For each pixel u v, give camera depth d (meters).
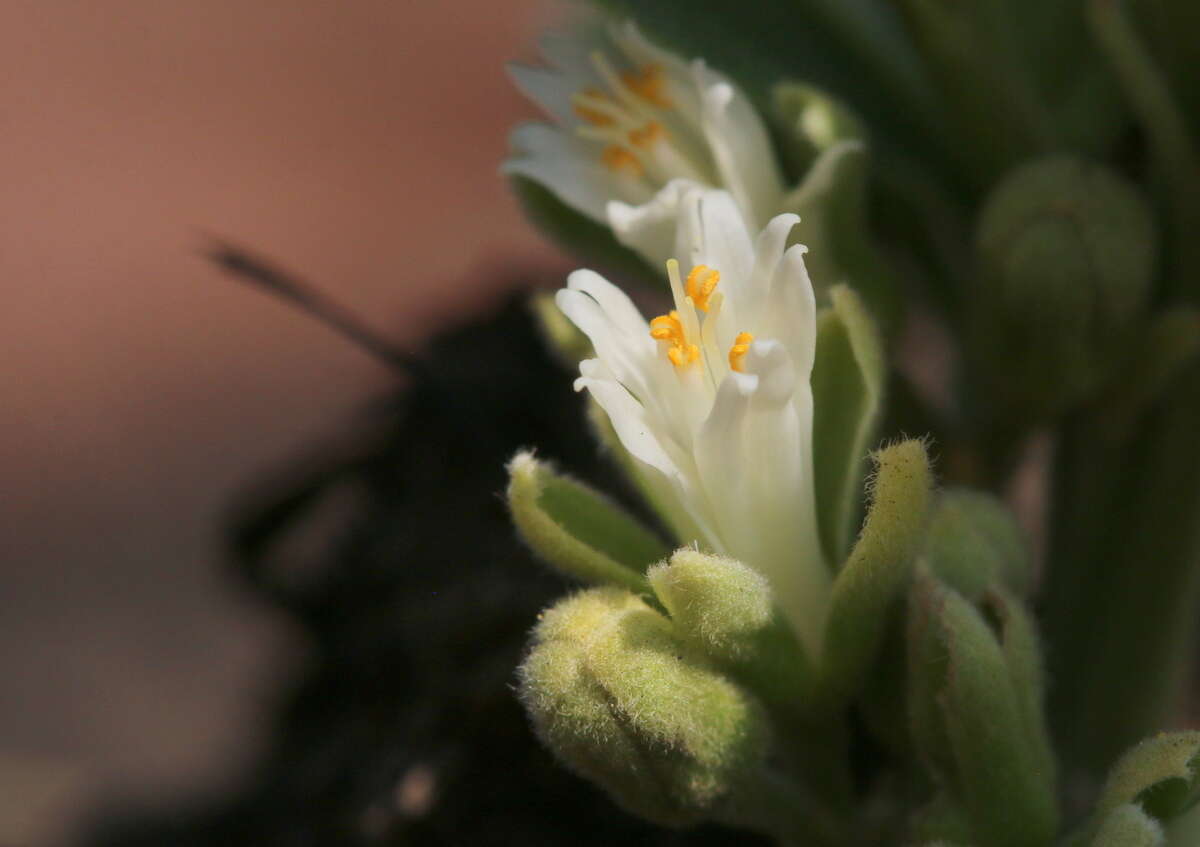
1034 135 0.09
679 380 0.08
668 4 0.09
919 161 0.09
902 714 0.09
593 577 0.08
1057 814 0.08
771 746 0.09
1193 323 0.09
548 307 0.09
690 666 0.08
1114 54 0.09
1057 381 0.09
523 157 0.09
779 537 0.09
